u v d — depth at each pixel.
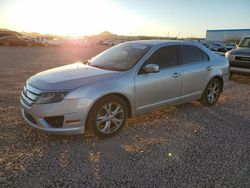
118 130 4.14
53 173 3.01
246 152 3.67
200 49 5.54
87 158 3.38
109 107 3.96
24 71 10.85
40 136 3.98
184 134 4.29
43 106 3.59
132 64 4.34
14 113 5.04
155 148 3.74
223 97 6.97
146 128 4.49
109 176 2.98
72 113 3.61
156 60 4.60
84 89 3.67
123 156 3.47
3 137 3.92
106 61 4.75
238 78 10.30
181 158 3.46
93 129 3.83
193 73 5.18
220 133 4.36
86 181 2.88
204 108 5.77
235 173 3.11
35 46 37.47
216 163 3.34
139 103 4.34
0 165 3.13
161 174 3.05
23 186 2.75
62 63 14.50
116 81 3.98
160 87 4.58
